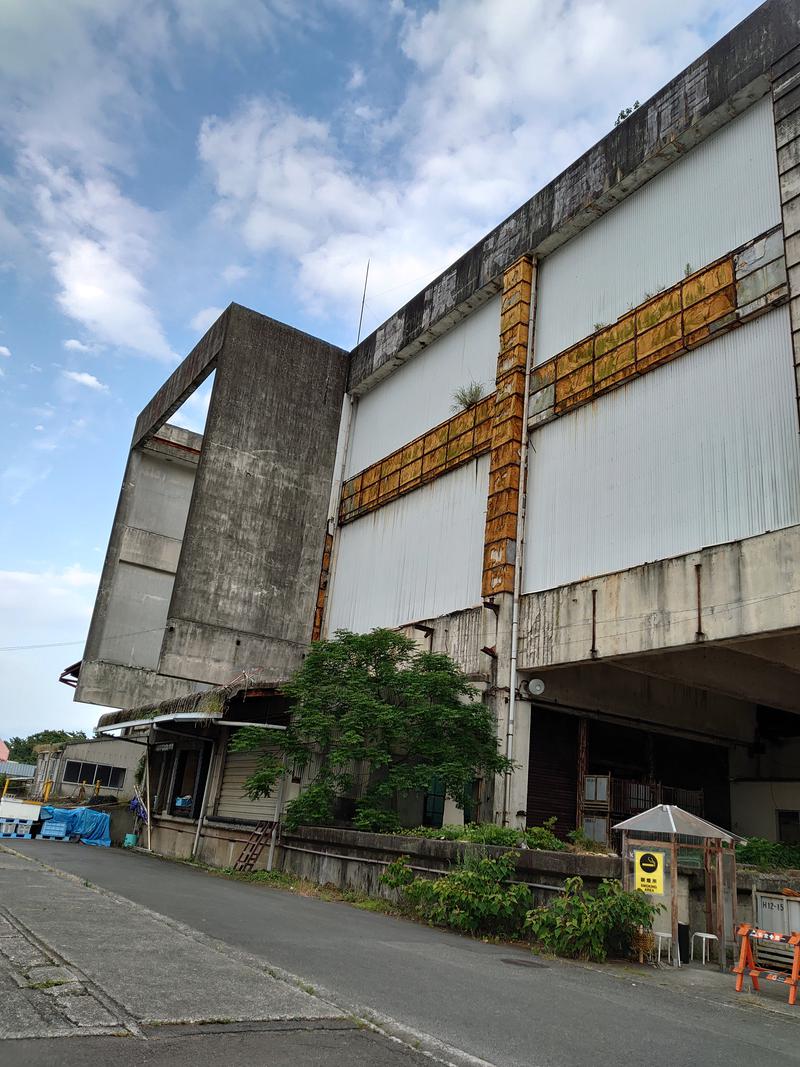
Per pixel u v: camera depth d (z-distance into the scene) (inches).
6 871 458.9
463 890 420.8
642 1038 232.7
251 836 709.9
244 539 1113.4
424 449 998.4
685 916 407.2
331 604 1125.7
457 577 863.7
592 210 795.4
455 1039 209.0
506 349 862.5
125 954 256.5
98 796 1339.8
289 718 781.9
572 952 376.5
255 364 1182.9
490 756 681.0
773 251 608.1
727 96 661.9
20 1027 174.6
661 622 613.3
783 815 855.1
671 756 882.1
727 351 629.6
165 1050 172.1
